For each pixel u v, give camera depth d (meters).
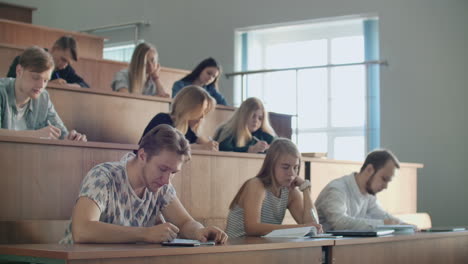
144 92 4.61
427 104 6.23
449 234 3.02
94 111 3.70
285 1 7.13
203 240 1.99
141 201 2.10
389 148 6.38
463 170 6.02
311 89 7.18
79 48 6.14
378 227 3.05
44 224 2.24
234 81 7.38
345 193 3.40
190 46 7.72
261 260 1.94
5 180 2.27
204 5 7.66
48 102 2.96
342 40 7.14
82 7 8.75
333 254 2.25
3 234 2.14
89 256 1.46
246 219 2.72
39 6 9.05
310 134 7.18
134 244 1.82
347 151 6.96
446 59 6.19
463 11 6.14
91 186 1.96
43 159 2.39
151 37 8.08
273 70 7.12
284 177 2.82
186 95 3.21
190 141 3.30
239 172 3.28
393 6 6.48
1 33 5.63
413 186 4.80
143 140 2.03
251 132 3.90
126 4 8.33
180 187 2.97
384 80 6.45
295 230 2.47
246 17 7.36
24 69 2.74
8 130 2.48
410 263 2.72
